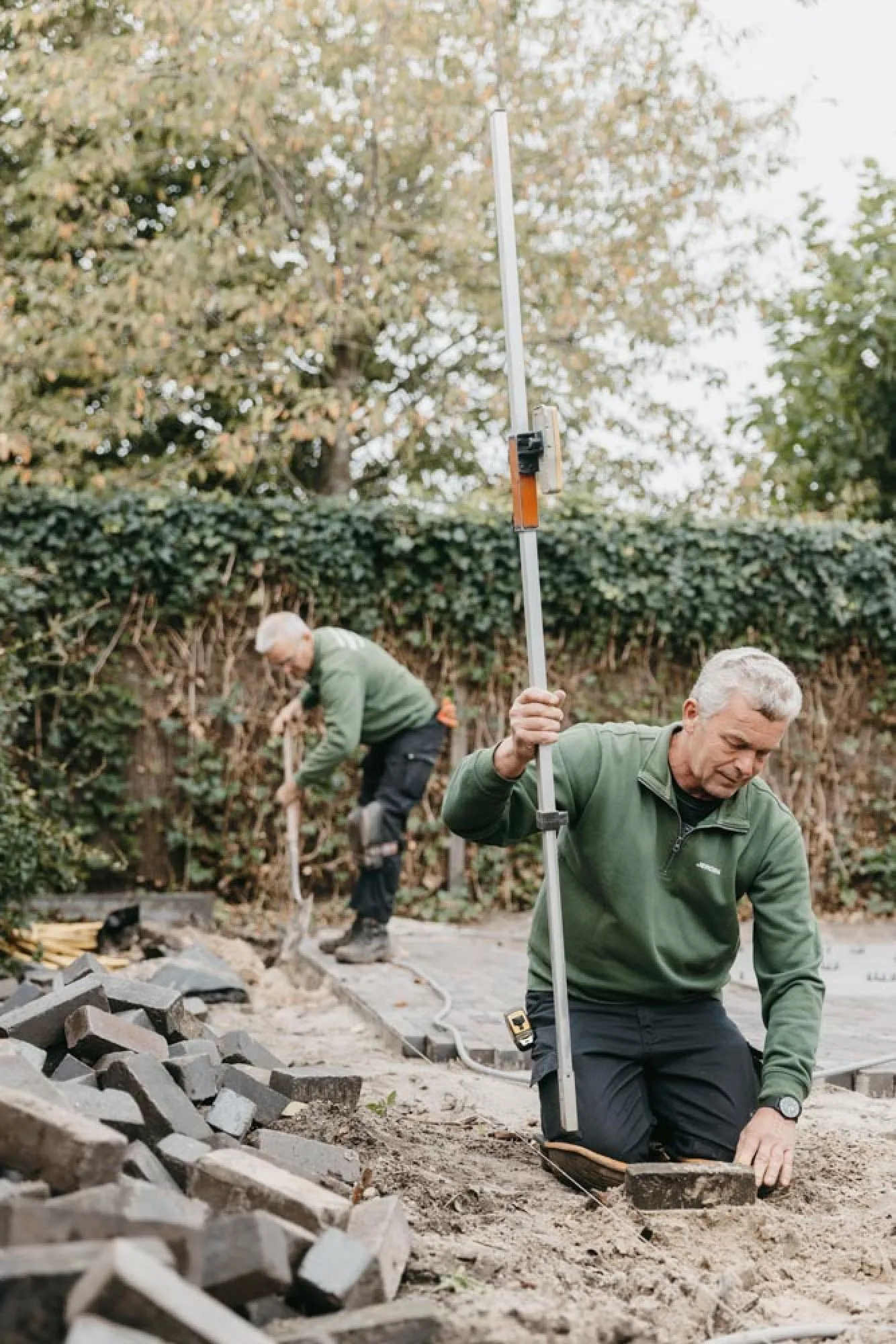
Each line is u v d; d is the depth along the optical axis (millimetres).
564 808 3965
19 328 11883
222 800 10633
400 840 8117
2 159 13461
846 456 14602
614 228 12922
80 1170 2521
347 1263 2500
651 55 12406
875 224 14445
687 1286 2914
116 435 13305
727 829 3932
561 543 11008
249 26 11578
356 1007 6961
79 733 10414
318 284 12375
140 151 13031
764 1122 3816
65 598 10289
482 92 12023
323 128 12070
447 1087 5250
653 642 11445
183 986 7059
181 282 11953
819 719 11648
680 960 4020
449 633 11070
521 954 8867
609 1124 3857
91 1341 1708
